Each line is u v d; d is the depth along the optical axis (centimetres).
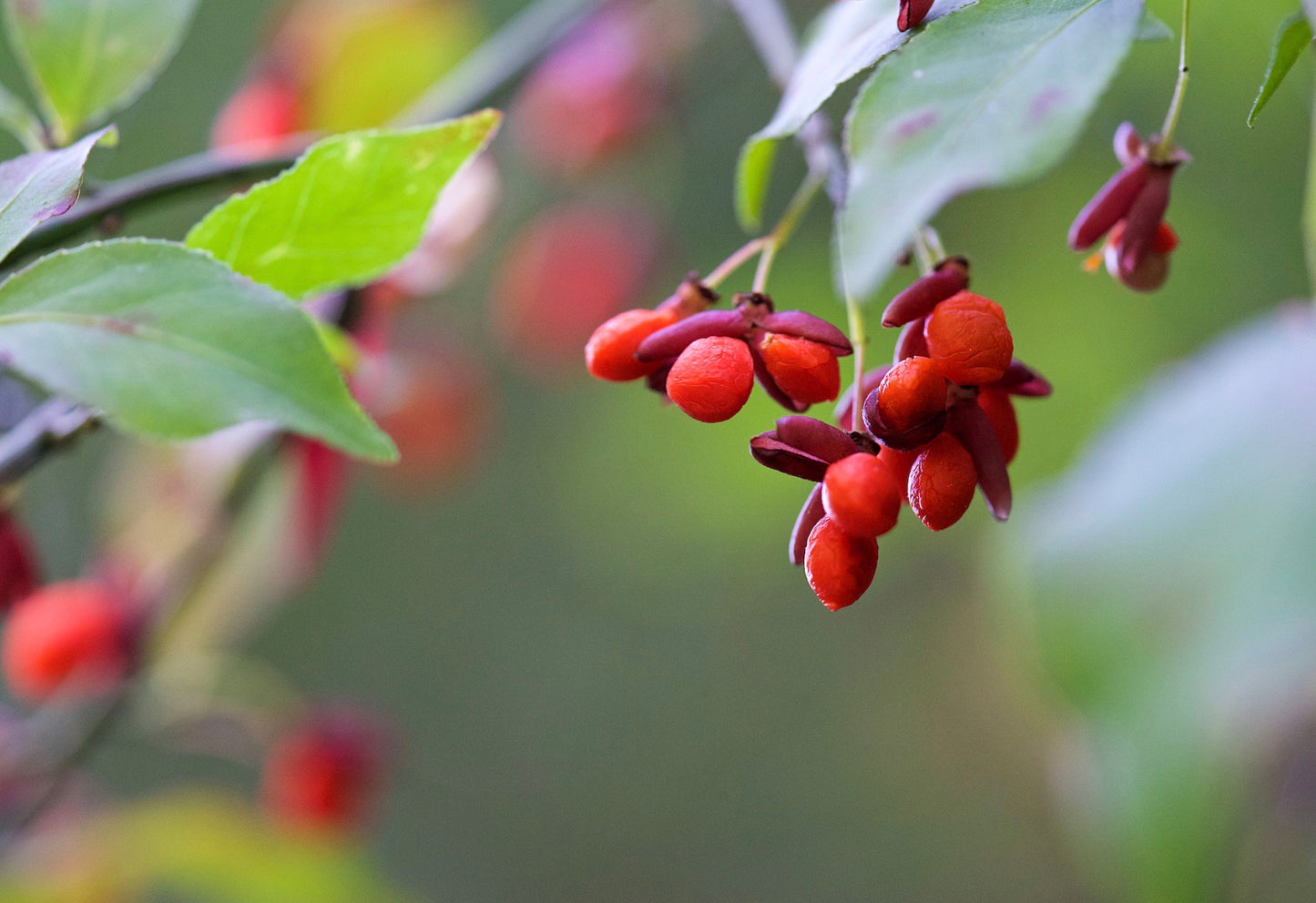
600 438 85
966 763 119
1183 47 38
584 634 125
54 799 55
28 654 52
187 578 53
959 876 120
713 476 79
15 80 69
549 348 77
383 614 124
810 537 37
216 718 62
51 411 40
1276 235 64
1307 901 68
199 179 41
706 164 79
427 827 127
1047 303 68
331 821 59
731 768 127
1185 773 39
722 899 125
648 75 72
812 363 37
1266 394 40
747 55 74
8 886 58
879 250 36
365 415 35
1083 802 40
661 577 114
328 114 60
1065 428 67
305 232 38
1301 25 36
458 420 68
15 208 36
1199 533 40
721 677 126
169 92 87
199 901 77
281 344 36
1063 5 36
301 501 54
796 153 78
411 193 38
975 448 37
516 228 86
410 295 52
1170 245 38
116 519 58
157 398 35
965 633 112
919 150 36
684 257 77
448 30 60
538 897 127
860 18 38
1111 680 40
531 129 74
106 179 85
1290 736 41
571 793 128
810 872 123
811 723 125
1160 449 41
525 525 119
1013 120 36
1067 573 40
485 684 127
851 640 118
